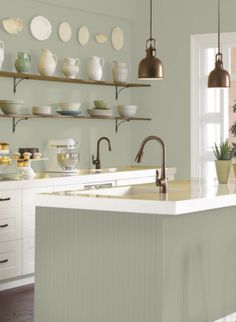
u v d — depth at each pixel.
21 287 7.40
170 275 5.47
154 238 5.39
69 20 8.97
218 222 6.12
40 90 8.64
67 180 7.77
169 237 5.45
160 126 9.68
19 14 8.37
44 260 5.82
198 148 9.55
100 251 5.59
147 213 5.40
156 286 5.40
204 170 9.58
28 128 8.46
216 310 6.13
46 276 5.81
